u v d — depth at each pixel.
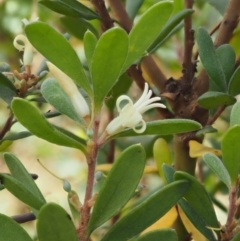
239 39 0.69
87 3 0.80
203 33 0.61
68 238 0.52
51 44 0.53
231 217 0.55
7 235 0.53
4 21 1.15
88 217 0.54
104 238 0.54
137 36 0.54
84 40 0.54
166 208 0.54
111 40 0.52
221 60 0.62
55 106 0.55
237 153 0.54
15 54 1.14
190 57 0.65
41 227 0.52
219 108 0.62
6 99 0.61
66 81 0.54
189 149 0.64
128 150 0.53
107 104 0.69
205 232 0.56
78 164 1.34
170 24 0.63
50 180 1.32
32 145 1.35
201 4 0.91
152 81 0.65
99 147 0.54
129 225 0.54
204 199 0.56
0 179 0.54
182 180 0.54
